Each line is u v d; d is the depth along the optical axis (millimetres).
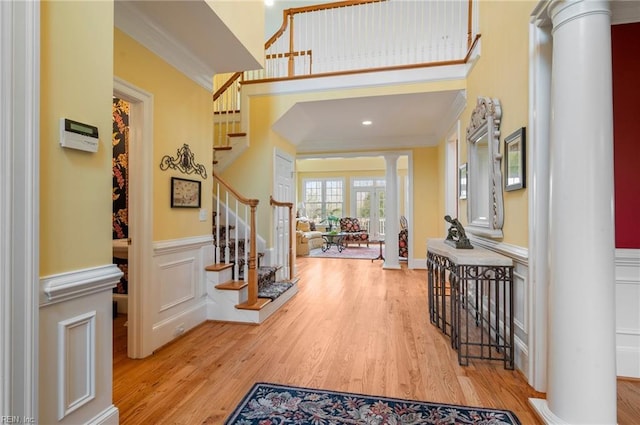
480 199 3201
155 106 2664
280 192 4930
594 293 1522
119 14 2299
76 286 1347
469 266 2396
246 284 3432
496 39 2791
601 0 1522
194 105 3178
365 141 6438
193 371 2270
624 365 2199
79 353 1401
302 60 5164
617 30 2217
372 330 3070
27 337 1143
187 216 3068
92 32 1460
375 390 2018
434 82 3938
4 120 1083
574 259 1559
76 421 1377
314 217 12039
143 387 2057
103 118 1517
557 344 1631
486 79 3086
